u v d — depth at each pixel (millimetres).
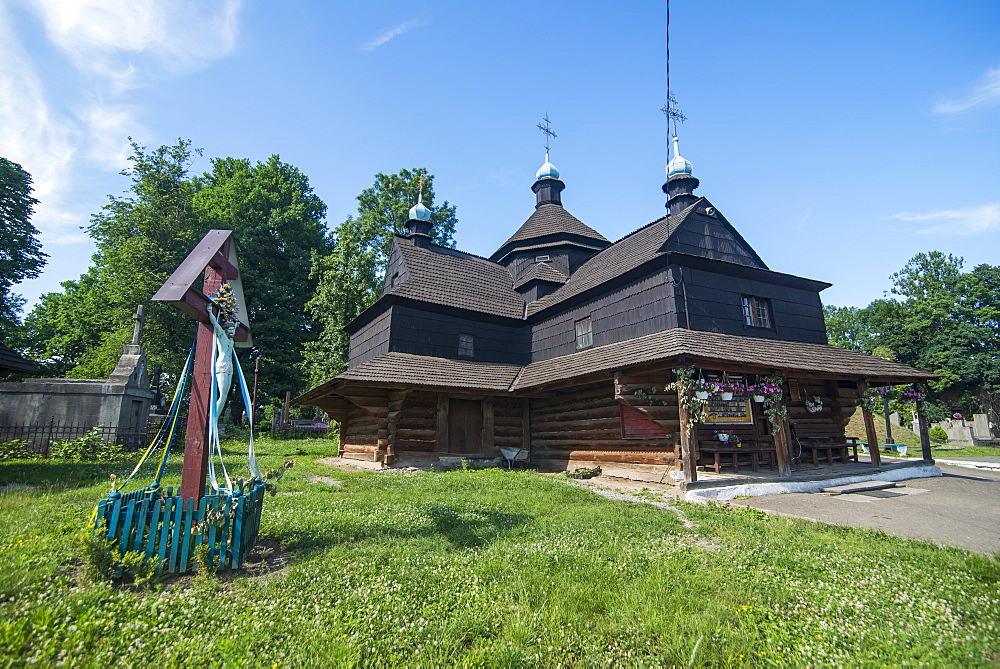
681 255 14094
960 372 45969
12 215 28609
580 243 23156
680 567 5422
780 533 7227
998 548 6816
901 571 5434
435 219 37156
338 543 6059
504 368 18875
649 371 12633
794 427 15773
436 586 4754
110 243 32312
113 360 28641
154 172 32344
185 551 5016
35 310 40844
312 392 17094
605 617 4230
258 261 35062
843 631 3980
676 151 20672
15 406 18266
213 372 5848
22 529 6129
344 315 30641
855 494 11656
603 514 8203
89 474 12234
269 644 3592
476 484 11352
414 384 15109
